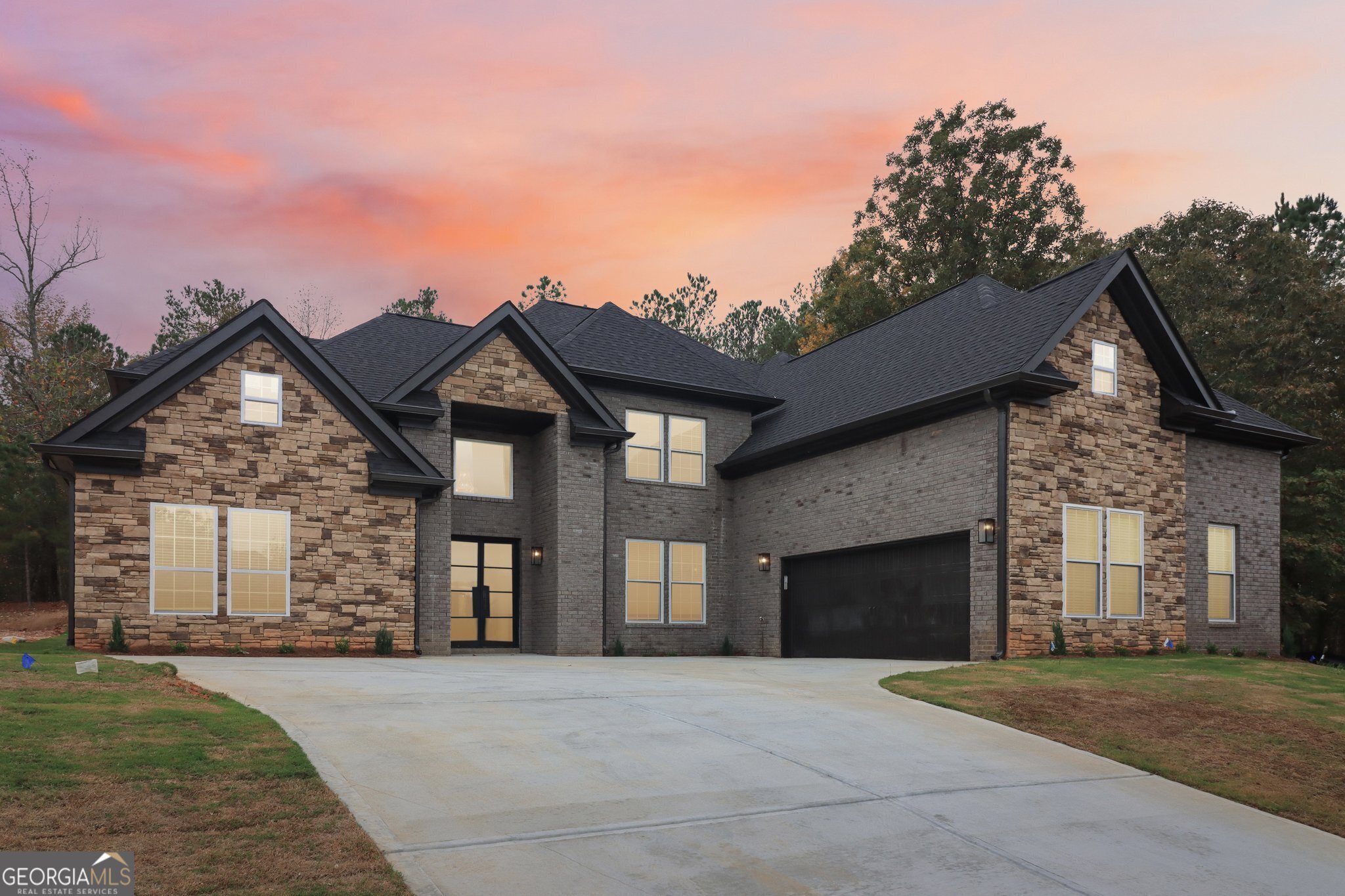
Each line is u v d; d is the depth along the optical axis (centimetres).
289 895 467
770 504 2267
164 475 1590
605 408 2122
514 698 1009
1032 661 1481
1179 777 827
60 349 3909
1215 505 2045
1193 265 3441
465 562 2116
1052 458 1692
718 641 2338
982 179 4209
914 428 1852
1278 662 1631
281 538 1672
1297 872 626
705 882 528
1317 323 2914
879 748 848
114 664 1118
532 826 597
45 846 510
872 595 1958
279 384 1700
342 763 700
